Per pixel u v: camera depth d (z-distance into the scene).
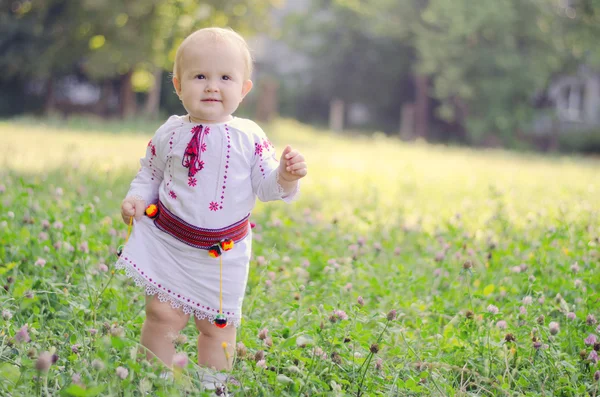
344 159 17.91
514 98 33.69
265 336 3.47
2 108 34.72
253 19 30.66
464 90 32.62
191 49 3.44
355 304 4.23
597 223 7.00
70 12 29.36
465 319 4.18
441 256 5.31
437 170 15.85
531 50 33.03
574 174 16.88
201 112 3.42
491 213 8.20
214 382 3.13
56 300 4.15
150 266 3.37
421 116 38.88
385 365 3.59
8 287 4.20
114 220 5.37
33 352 3.01
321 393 3.18
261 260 4.75
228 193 3.39
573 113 40.44
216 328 3.45
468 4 31.92
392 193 10.73
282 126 30.97
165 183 3.44
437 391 3.41
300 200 9.13
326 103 43.38
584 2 33.09
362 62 41.19
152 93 31.06
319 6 41.94
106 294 4.02
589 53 34.22
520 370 3.77
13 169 9.02
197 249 3.36
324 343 3.57
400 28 36.56
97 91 38.62
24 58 30.95
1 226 5.03
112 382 2.80
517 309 4.40
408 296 4.86
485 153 25.91
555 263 5.22
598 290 4.98
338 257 5.58
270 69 44.53
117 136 20.00
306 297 4.51
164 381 2.86
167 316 3.38
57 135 18.58
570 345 3.94
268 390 3.16
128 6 28.03
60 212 5.70
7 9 31.41
